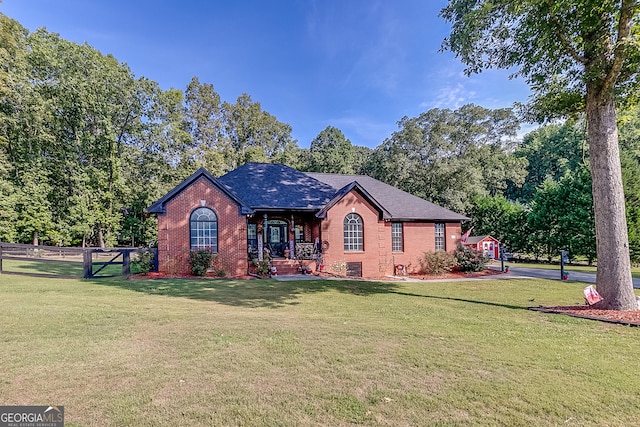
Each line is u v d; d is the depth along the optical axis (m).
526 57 10.13
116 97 33.34
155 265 16.39
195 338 6.10
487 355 5.53
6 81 27.16
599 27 8.86
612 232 9.07
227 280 14.76
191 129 50.19
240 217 17.09
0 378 4.29
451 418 3.59
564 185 27.72
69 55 31.25
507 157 41.59
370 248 19.45
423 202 23.23
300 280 15.26
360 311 9.13
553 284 15.59
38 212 29.86
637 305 8.95
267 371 4.71
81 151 33.47
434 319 8.23
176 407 3.70
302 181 22.23
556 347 6.02
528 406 3.87
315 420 3.50
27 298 9.49
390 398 3.99
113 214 33.19
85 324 6.84
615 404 3.96
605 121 9.18
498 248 31.66
